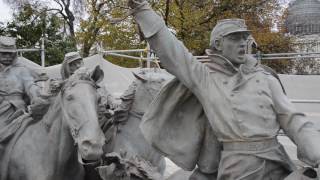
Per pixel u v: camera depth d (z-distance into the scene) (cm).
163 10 2255
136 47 2303
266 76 341
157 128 347
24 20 2400
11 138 530
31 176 484
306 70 2528
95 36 2402
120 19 357
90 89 425
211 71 342
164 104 348
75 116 411
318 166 300
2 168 523
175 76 339
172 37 335
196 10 2353
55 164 476
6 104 599
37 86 610
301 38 3412
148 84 560
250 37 368
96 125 404
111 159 433
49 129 484
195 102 351
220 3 2397
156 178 452
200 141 350
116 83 1448
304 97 1345
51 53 2252
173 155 348
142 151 533
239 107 326
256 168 322
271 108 330
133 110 561
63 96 439
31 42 2358
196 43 2227
